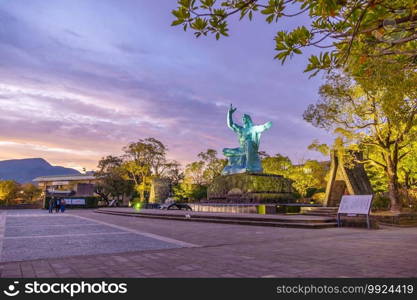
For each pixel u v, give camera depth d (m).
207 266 5.42
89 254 6.84
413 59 3.98
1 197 64.44
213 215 17.72
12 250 7.53
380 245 7.57
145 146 52.78
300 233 10.77
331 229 12.14
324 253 6.56
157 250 7.35
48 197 47.34
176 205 30.23
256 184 26.31
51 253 7.02
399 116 10.24
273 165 43.62
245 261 5.83
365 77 4.47
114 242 8.96
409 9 3.06
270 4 3.19
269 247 7.60
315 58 3.77
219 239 9.44
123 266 5.50
